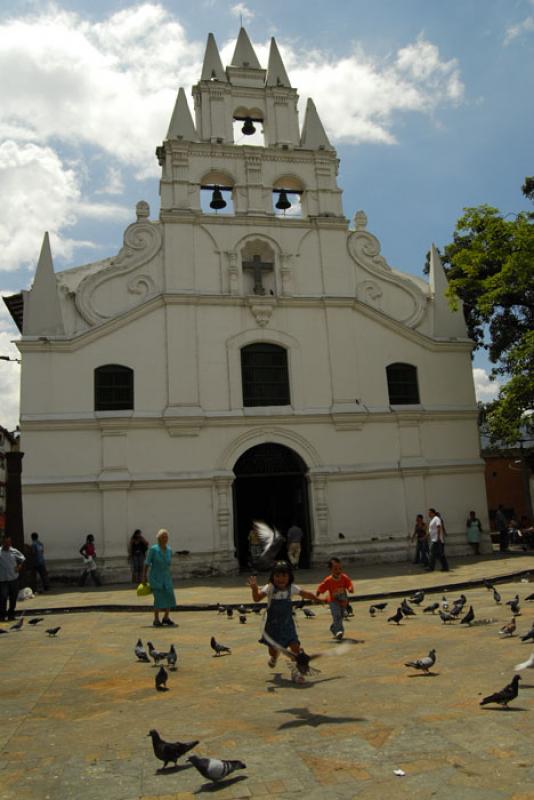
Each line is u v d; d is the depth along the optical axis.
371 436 21.78
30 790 4.47
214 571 19.72
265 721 5.74
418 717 5.61
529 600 12.15
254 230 22.34
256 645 9.50
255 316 21.67
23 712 6.39
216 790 4.31
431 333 23.38
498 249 19.59
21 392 19.73
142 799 4.24
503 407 19.25
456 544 21.73
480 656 7.94
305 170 23.42
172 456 20.17
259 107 23.81
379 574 18.23
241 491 22.41
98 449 19.84
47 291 20.69
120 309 21.12
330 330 22.16
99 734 5.61
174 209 21.83
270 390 21.53
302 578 18.11
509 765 4.49
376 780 4.35
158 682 7.06
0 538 19.94
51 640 10.53
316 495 20.86
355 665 7.91
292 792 4.24
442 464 22.00
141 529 19.56
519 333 23.66
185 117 22.89
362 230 23.44
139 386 20.48
